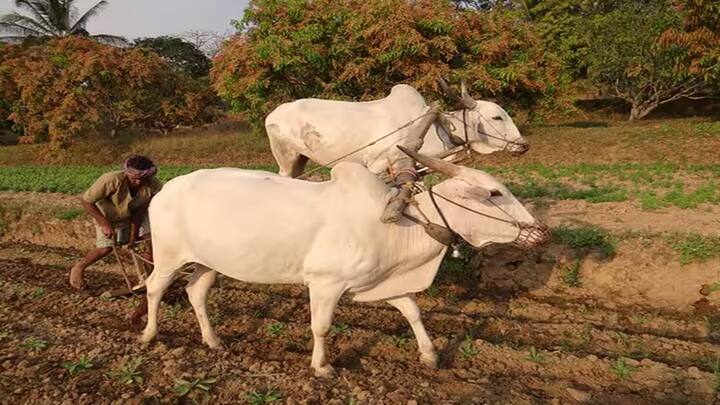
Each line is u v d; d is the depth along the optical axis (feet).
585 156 50.31
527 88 51.90
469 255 25.43
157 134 79.05
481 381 16.38
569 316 21.99
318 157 22.13
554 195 34.14
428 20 47.57
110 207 19.94
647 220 27.58
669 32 54.34
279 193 15.98
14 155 73.05
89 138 72.79
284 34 49.32
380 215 15.35
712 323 20.94
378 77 50.72
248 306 23.12
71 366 16.85
